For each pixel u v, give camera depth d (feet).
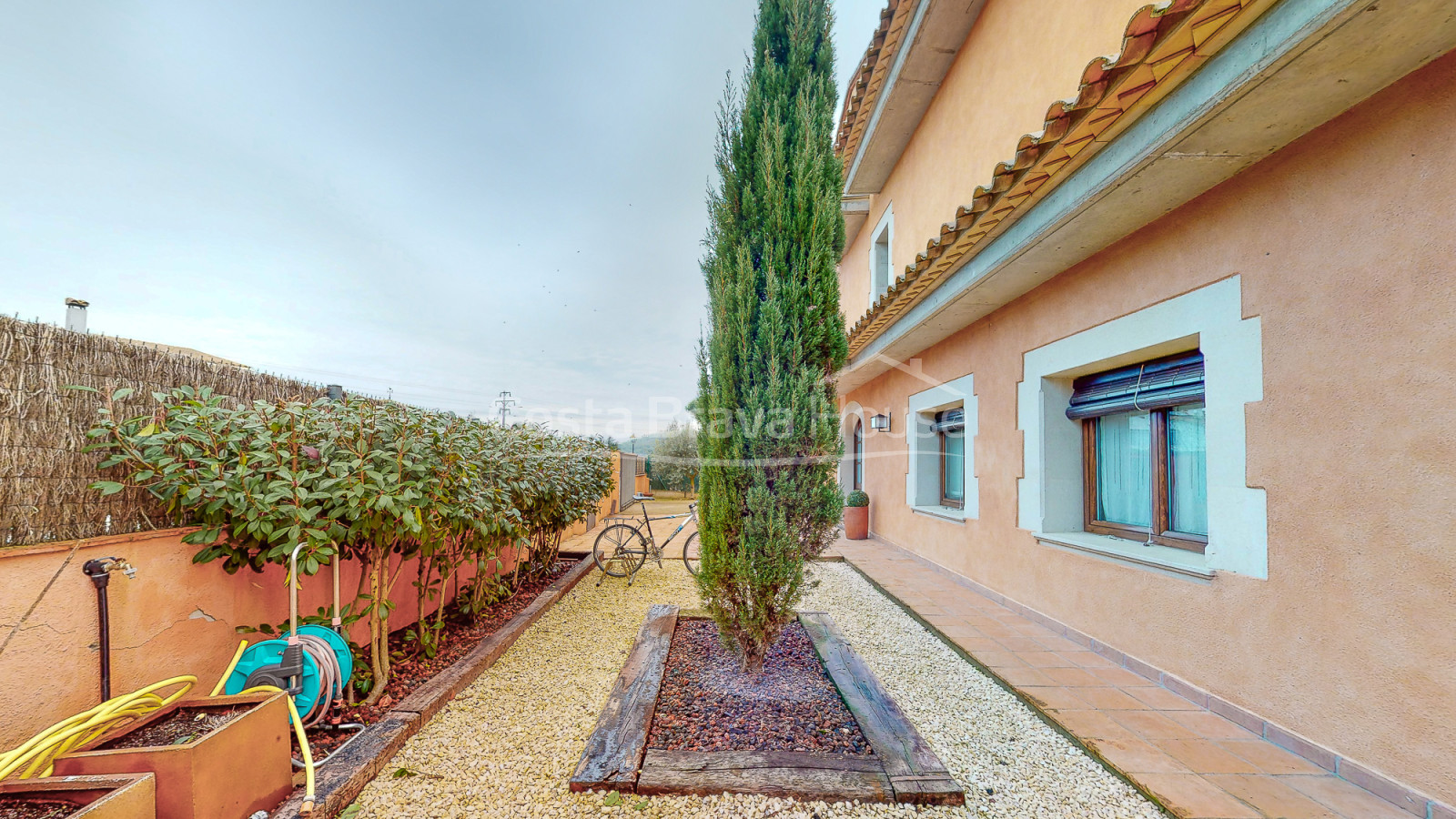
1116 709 8.79
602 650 11.76
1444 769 5.88
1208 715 8.58
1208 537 9.42
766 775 6.59
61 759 4.77
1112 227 10.35
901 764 6.85
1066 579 12.42
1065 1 11.75
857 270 31.83
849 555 22.79
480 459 11.07
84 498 6.26
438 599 11.57
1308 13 5.47
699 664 10.21
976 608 14.80
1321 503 7.24
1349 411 6.95
